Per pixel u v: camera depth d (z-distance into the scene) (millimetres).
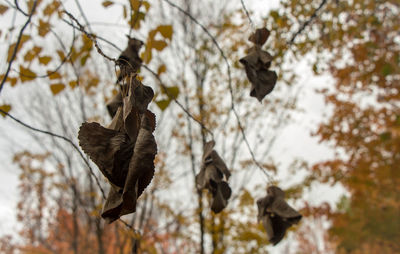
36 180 7125
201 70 5883
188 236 5227
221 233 5109
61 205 6910
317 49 3904
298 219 2035
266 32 2072
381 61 6387
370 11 4812
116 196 1025
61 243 8219
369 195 8641
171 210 5344
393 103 7223
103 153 1045
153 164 1018
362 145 7656
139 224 5215
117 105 1613
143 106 1166
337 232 9320
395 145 7504
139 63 2059
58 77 2561
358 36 4914
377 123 7523
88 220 6176
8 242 8797
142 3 2164
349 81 7105
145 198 5449
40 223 7984
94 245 6934
